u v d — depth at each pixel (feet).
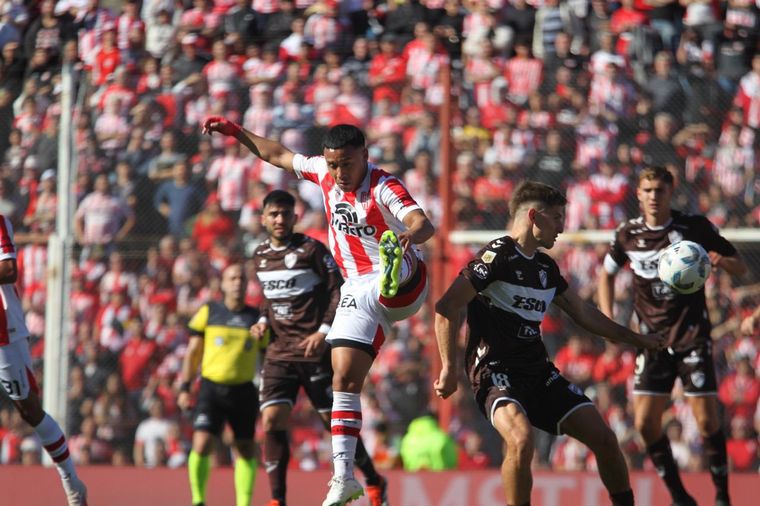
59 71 134.31
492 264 68.80
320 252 97.35
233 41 141.38
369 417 124.67
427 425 117.70
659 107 130.31
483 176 128.36
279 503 95.86
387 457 122.52
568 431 69.46
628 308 124.36
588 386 123.75
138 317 128.47
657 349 74.02
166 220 131.95
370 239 72.43
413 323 125.80
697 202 128.47
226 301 109.70
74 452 124.88
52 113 133.49
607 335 72.90
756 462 121.80
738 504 107.55
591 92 132.05
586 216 128.26
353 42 148.56
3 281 84.89
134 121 134.10
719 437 93.15
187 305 128.88
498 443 120.26
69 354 126.41
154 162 133.18
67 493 88.53
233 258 130.00
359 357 72.23
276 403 97.45
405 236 66.54
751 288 122.93
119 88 135.33
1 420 130.62
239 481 106.73
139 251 129.39
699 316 92.99
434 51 139.44
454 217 122.31
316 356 96.94
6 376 86.02
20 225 132.26
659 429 94.22
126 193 132.05
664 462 94.48
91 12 157.17
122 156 132.98
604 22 143.95
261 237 130.72
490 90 132.77
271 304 98.43
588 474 110.11
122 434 126.62
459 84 133.39
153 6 155.94
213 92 136.26
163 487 115.34
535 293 69.82
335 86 135.85
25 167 133.18
